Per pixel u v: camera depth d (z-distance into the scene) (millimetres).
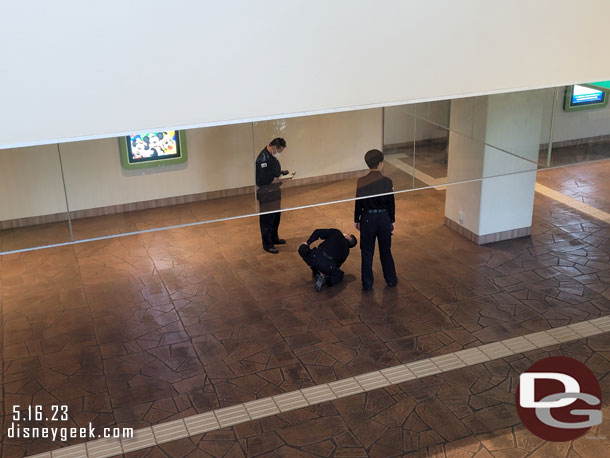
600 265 7273
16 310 6621
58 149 3572
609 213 8812
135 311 6555
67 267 7617
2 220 3586
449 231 8406
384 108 4254
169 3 2732
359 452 4480
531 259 7500
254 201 4090
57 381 5398
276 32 2979
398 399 5043
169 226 3934
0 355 5797
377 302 6586
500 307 6414
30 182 3570
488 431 4656
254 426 4785
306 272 7340
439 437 4609
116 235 3818
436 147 4477
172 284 7125
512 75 3668
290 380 5336
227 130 3871
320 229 6738
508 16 3500
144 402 5102
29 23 2549
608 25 3795
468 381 5242
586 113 4816
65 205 3686
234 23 2885
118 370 5543
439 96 3521
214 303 6676
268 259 7711
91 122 2803
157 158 3803
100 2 2623
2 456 4520
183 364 5609
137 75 2799
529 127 4723
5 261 7801
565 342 5754
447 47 3418
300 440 4621
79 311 6582
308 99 3182
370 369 5453
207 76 2928
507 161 4770
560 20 3654
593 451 4430
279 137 4020
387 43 3248
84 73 2707
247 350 5797
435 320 6203
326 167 4191
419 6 3248
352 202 6652
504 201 7895
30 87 2645
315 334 6023
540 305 6422
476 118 4582
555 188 9836
